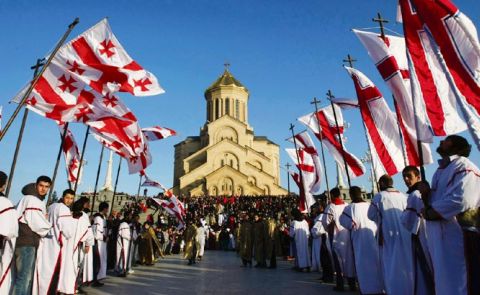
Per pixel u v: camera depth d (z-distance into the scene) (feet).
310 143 55.98
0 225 18.70
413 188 21.07
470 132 17.28
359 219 26.99
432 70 21.61
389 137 30.78
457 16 19.27
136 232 54.44
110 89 29.27
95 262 35.24
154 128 53.16
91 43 29.04
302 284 35.58
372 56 28.60
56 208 27.02
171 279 39.83
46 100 28.53
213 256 76.69
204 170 211.82
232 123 227.81
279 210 126.00
